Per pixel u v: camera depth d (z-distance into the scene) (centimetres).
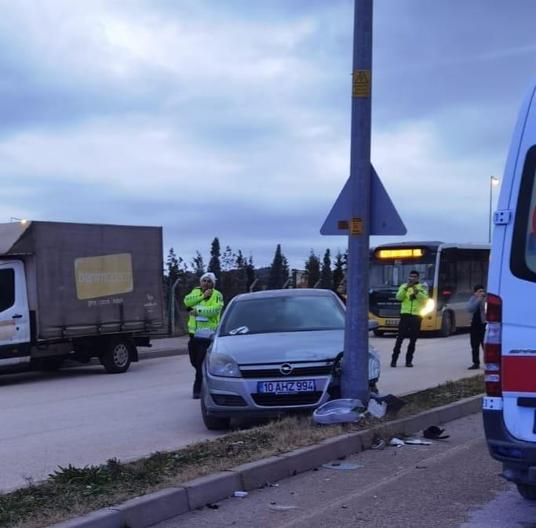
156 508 552
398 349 1591
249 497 616
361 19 882
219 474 621
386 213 879
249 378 859
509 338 485
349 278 879
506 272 488
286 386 852
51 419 1030
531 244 481
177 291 2680
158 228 1733
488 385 492
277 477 665
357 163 884
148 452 788
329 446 732
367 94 884
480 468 703
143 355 1959
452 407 960
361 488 640
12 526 497
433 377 1388
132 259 1669
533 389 476
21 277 1466
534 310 478
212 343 966
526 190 484
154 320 1705
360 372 863
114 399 1213
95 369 1731
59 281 1518
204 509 584
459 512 572
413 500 604
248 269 3444
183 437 872
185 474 621
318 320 1005
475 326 1520
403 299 1584
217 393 866
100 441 859
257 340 926
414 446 798
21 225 1466
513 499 604
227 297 3189
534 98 487
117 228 1641
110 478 616
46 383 1484
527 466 476
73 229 1549
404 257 2505
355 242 879
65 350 1552
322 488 641
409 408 928
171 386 1373
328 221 895
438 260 2462
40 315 1480
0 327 1423
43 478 677
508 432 483
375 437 795
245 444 734
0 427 976
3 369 1444
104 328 1590
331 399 864
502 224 491
